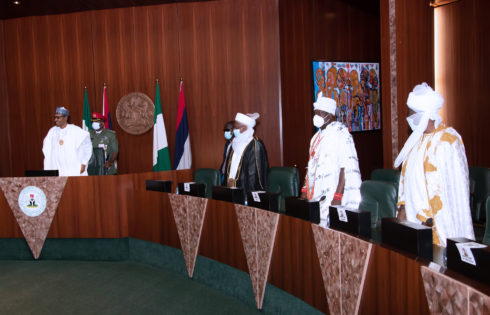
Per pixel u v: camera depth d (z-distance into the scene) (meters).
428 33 6.29
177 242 4.57
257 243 3.38
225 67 7.62
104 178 5.21
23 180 5.32
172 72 7.82
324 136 3.27
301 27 7.20
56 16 8.18
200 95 7.73
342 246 2.39
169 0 7.61
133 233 5.21
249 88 7.54
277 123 7.45
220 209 3.89
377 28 9.02
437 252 2.04
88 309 3.80
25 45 8.31
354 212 2.36
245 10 7.53
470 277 1.64
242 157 4.82
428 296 1.76
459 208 2.39
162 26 7.83
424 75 6.18
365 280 2.21
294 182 4.70
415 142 2.56
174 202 4.52
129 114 7.92
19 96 8.38
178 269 4.66
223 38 7.62
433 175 2.44
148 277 4.58
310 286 2.79
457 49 6.27
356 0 7.94
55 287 4.38
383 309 2.08
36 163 8.37
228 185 4.89
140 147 7.96
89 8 7.92
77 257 5.30
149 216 4.94
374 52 8.90
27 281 4.59
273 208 3.28
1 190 5.39
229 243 3.80
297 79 7.28
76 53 8.13
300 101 7.25
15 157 8.44
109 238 5.24
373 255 2.15
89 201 5.24
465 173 2.41
